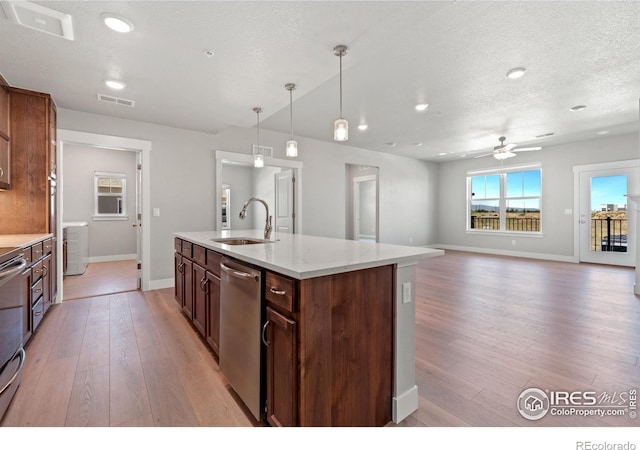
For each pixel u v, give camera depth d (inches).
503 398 68.7
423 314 122.1
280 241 98.9
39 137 123.1
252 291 61.6
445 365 83.0
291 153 120.0
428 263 240.5
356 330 56.6
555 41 98.7
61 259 141.1
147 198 162.2
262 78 109.1
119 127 153.7
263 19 76.4
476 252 307.4
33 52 91.7
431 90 138.7
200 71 104.0
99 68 102.0
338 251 72.1
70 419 61.9
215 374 80.0
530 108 163.3
